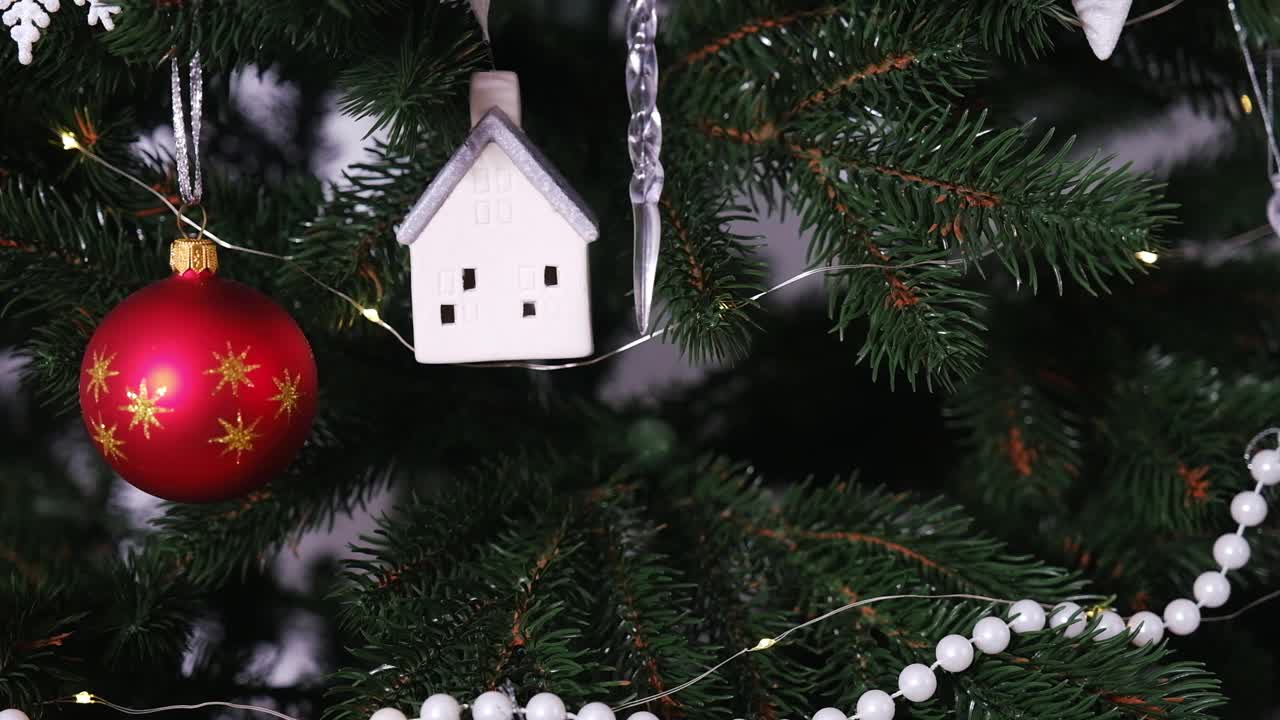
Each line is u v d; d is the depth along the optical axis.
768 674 0.57
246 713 0.64
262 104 0.66
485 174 0.53
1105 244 0.54
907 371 0.55
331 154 0.68
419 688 0.54
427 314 0.54
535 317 0.54
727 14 0.58
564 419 0.67
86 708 0.58
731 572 0.60
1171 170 0.67
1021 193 0.54
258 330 0.53
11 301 0.59
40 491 0.72
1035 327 0.67
